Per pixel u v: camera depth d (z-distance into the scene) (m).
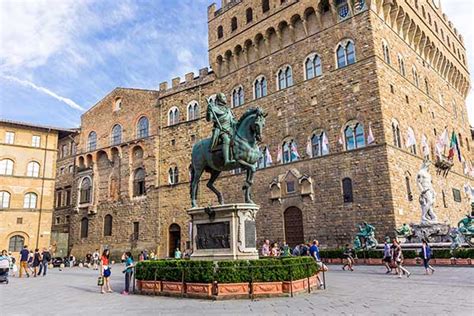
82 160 70.06
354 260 33.06
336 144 39.41
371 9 39.47
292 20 45.59
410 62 46.78
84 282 27.95
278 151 44.56
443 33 59.72
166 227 55.62
